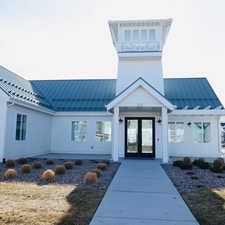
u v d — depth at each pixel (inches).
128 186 270.7
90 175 282.0
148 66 633.0
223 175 345.1
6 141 456.8
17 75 672.4
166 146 481.4
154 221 165.8
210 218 172.2
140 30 634.2
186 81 776.3
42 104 613.9
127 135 591.5
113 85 796.0
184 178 321.7
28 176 316.2
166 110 487.8
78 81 844.6
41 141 620.1
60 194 227.9
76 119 678.5
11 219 163.0
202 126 623.2
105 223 160.4
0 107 457.7
